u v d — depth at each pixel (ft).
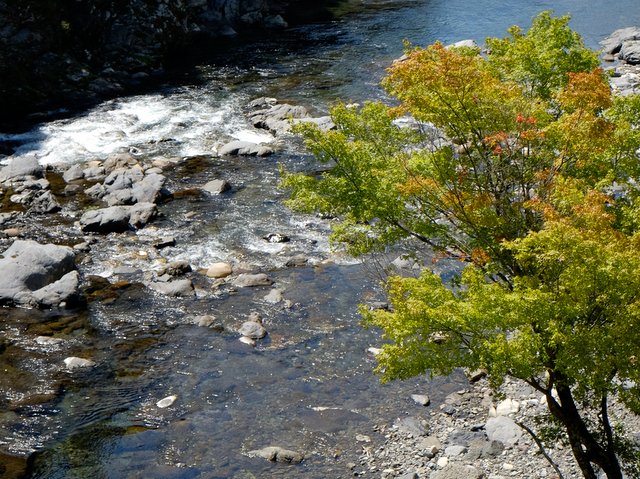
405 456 52.42
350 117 53.72
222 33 168.96
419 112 46.50
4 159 101.40
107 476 49.57
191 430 54.49
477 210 45.42
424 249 75.56
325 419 56.24
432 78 43.78
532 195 47.80
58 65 128.57
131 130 113.39
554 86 52.31
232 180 97.25
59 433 53.52
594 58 52.75
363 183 49.55
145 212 86.17
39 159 102.47
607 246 36.70
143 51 143.95
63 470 49.96
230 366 62.18
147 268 76.43
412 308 38.63
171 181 96.73
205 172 99.45
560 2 183.11
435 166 48.85
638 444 49.52
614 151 46.19
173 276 74.95
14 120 116.47
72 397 57.52
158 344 64.69
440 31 162.81
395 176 48.62
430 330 39.70
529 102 47.70
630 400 37.63
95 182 95.91
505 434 53.78
